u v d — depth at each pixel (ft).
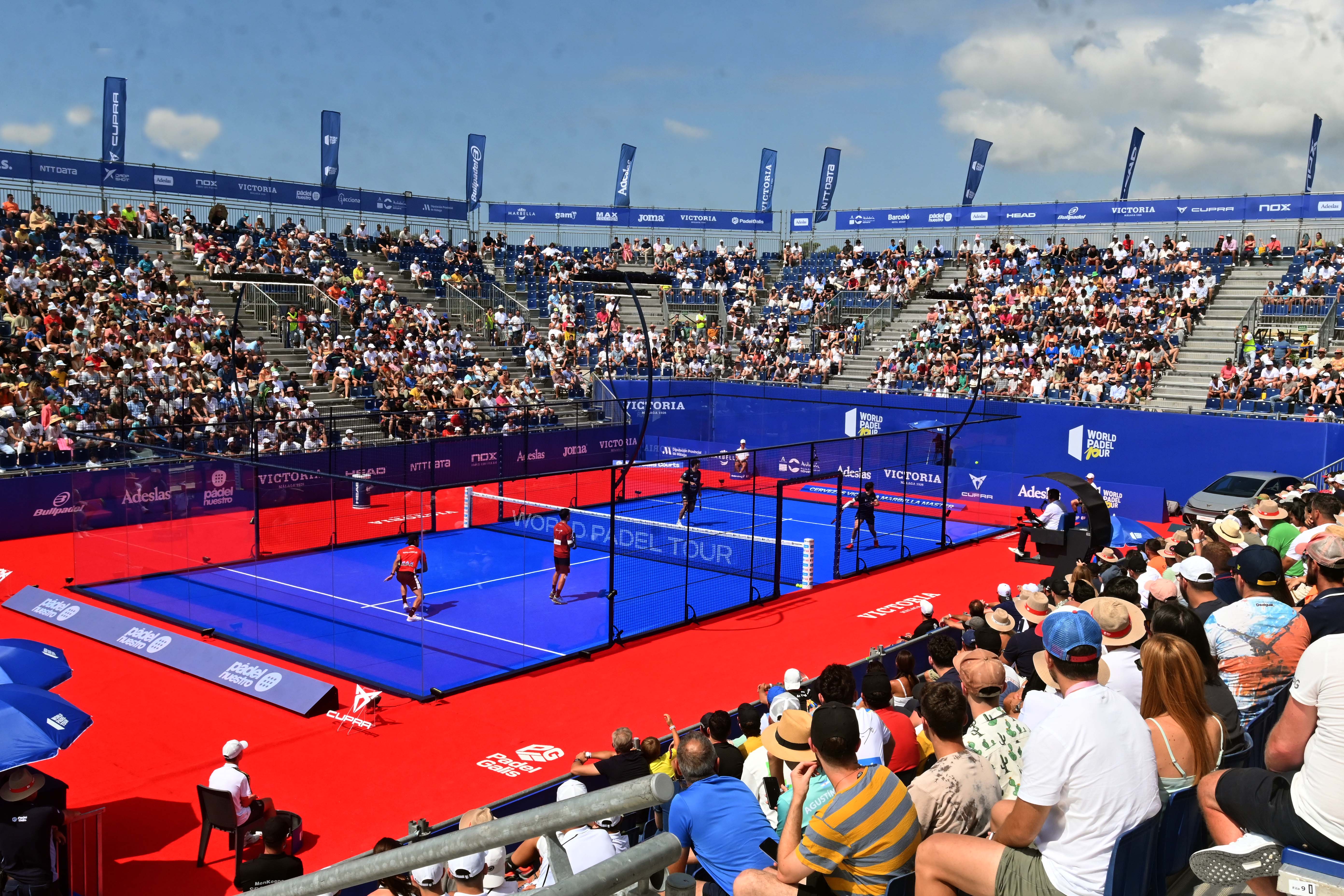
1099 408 110.22
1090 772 15.10
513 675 56.75
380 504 101.86
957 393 121.70
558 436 125.59
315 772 44.57
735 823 20.21
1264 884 15.33
